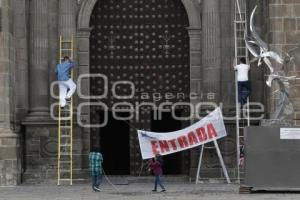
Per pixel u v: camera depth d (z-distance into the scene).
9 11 67.44
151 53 73.44
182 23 73.19
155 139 67.69
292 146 57.66
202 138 67.69
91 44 72.94
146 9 73.62
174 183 69.25
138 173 72.75
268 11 67.88
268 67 65.00
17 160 66.88
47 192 60.34
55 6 71.06
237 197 54.81
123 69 73.31
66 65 68.44
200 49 71.69
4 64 66.50
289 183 57.59
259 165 57.81
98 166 61.59
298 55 66.56
